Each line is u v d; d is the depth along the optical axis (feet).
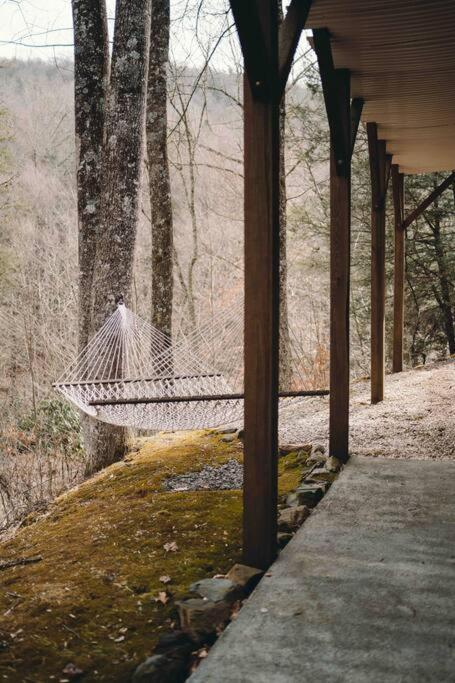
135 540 10.85
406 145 22.20
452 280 35.01
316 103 37.42
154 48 24.38
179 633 7.58
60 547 11.07
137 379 15.31
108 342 16.20
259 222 9.12
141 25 18.08
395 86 15.87
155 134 24.59
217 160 46.68
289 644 7.05
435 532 10.31
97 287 18.40
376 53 13.65
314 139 36.81
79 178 20.18
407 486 12.73
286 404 14.79
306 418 20.27
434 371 27.63
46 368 36.81
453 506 11.53
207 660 6.77
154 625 7.93
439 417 18.52
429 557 9.34
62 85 51.42
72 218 48.32
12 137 45.50
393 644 6.98
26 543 12.00
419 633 7.21
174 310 47.50
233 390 15.88
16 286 41.19
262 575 9.11
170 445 18.25
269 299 9.24
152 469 15.47
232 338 21.29
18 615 8.25
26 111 50.96
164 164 24.71
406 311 37.17
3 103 45.68
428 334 37.60
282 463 15.16
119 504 13.21
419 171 27.17
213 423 13.66
